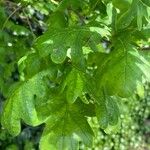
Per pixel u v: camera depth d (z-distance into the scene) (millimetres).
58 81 332
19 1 487
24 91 329
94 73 325
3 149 1045
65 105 336
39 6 508
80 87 320
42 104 331
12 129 328
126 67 311
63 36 322
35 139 1094
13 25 536
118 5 341
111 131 341
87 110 339
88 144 338
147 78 307
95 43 322
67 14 421
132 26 346
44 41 322
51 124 337
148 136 1385
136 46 355
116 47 325
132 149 1312
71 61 330
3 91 513
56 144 338
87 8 416
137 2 339
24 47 501
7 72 503
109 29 339
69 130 338
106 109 325
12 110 329
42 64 334
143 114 1340
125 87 307
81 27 329
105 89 316
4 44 492
